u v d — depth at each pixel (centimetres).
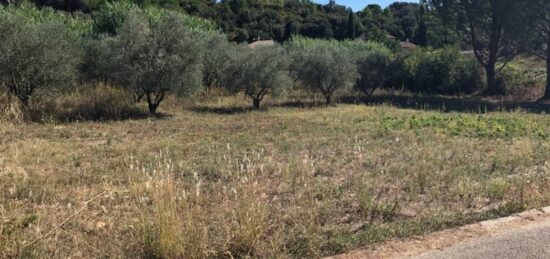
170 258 381
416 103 2002
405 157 810
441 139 998
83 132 1053
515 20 2189
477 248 412
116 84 1522
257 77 1652
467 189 596
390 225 466
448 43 2959
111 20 2217
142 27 1394
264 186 592
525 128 1133
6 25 1210
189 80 1418
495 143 948
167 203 446
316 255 398
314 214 482
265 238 428
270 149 891
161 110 1509
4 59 1195
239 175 633
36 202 528
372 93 2464
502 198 570
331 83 1934
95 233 438
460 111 1714
